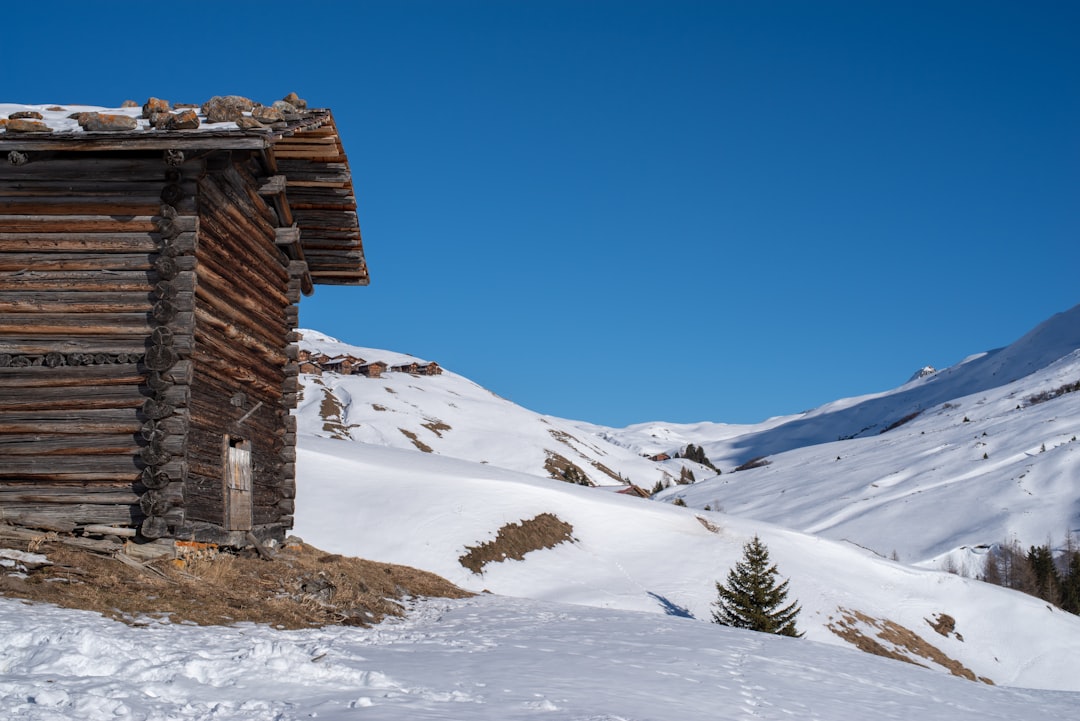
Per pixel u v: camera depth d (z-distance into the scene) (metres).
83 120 15.96
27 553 13.77
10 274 16.05
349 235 22.53
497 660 12.84
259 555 18.44
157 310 15.84
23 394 15.79
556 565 54.03
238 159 17.23
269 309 20.67
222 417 17.80
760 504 175.38
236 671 9.45
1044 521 140.38
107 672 8.98
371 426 164.38
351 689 9.27
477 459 164.50
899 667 18.95
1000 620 63.81
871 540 143.38
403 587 23.03
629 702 10.22
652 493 198.62
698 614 50.69
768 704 11.58
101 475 15.64
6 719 6.85
